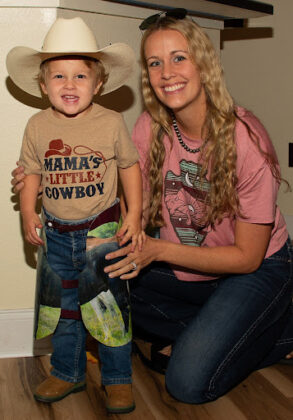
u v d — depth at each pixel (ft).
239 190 5.22
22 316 6.39
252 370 5.76
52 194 5.14
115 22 6.26
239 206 5.24
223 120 5.10
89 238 5.12
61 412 5.19
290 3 10.27
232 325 5.23
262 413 5.10
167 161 5.62
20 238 6.30
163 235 5.98
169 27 5.02
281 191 10.94
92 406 5.29
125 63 5.50
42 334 5.27
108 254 5.10
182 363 5.17
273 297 5.46
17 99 6.04
